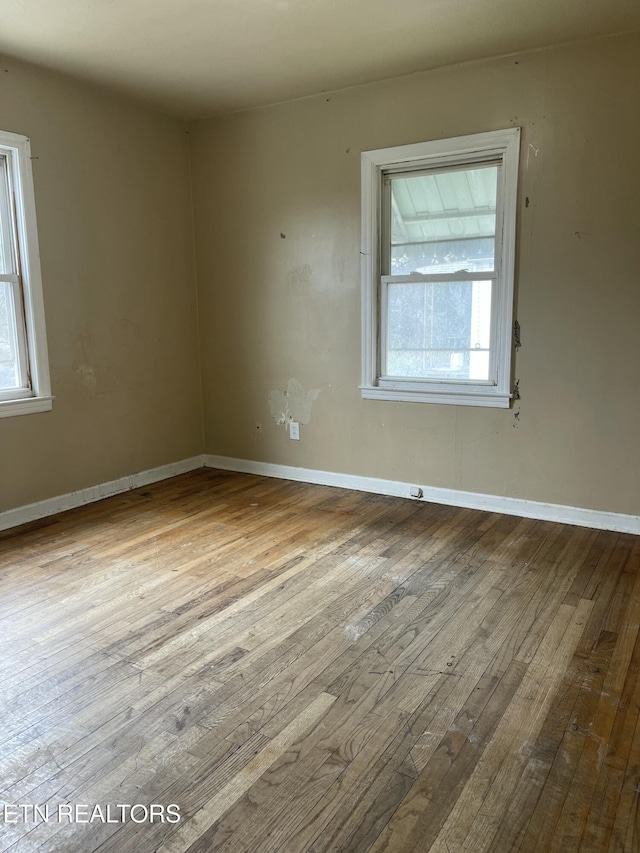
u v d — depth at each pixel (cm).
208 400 500
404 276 398
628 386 337
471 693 206
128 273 429
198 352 495
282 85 389
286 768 173
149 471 459
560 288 346
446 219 382
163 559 318
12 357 370
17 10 288
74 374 398
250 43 327
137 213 432
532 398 363
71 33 314
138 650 234
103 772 172
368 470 431
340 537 346
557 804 159
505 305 361
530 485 372
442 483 403
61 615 261
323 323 432
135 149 425
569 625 248
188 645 237
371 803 160
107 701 204
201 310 488
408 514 383
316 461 454
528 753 178
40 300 373
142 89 397
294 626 250
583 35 318
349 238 411
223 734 187
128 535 353
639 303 328
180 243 470
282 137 427
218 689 209
